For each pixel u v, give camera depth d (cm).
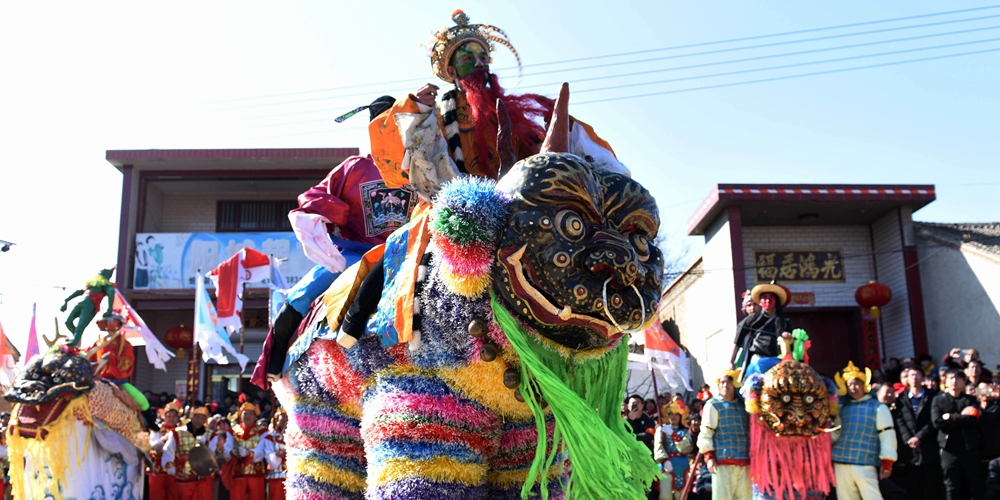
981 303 1558
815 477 648
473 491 243
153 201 2011
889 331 1791
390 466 239
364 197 326
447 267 242
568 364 249
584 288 229
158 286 1881
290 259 1888
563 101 260
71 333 730
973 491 857
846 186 1728
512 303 239
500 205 241
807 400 631
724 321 1791
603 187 246
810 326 1816
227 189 2050
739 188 1733
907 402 941
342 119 318
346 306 274
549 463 241
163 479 979
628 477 251
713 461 704
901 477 963
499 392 247
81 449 675
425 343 249
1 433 1006
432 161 285
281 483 1080
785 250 1831
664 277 259
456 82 308
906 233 1747
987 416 875
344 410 286
